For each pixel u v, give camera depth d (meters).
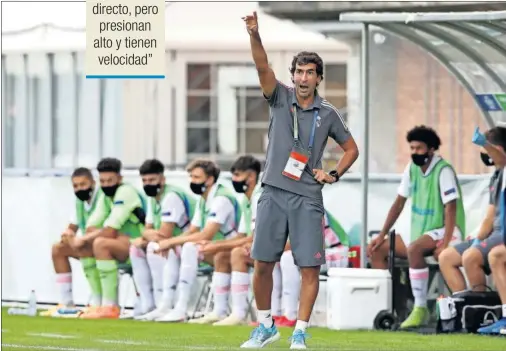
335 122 28.41
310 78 27.98
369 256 37.19
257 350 28.61
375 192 38.75
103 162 40.09
